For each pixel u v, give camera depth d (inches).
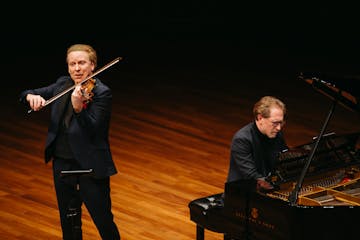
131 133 421.7
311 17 669.3
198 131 429.7
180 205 335.9
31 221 317.4
